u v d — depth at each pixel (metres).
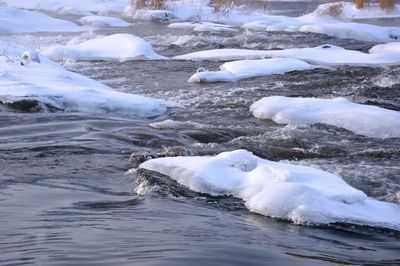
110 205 6.88
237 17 38.66
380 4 43.94
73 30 33.12
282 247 5.50
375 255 5.62
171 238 5.47
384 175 9.05
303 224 6.49
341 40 28.69
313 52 23.33
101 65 21.64
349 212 6.75
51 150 9.66
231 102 15.10
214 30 32.00
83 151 9.66
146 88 17.52
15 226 5.79
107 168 8.75
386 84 17.38
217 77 18.41
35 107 13.02
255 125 12.76
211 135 11.45
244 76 18.88
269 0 56.91
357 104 13.80
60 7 44.75
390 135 12.00
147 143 10.55
